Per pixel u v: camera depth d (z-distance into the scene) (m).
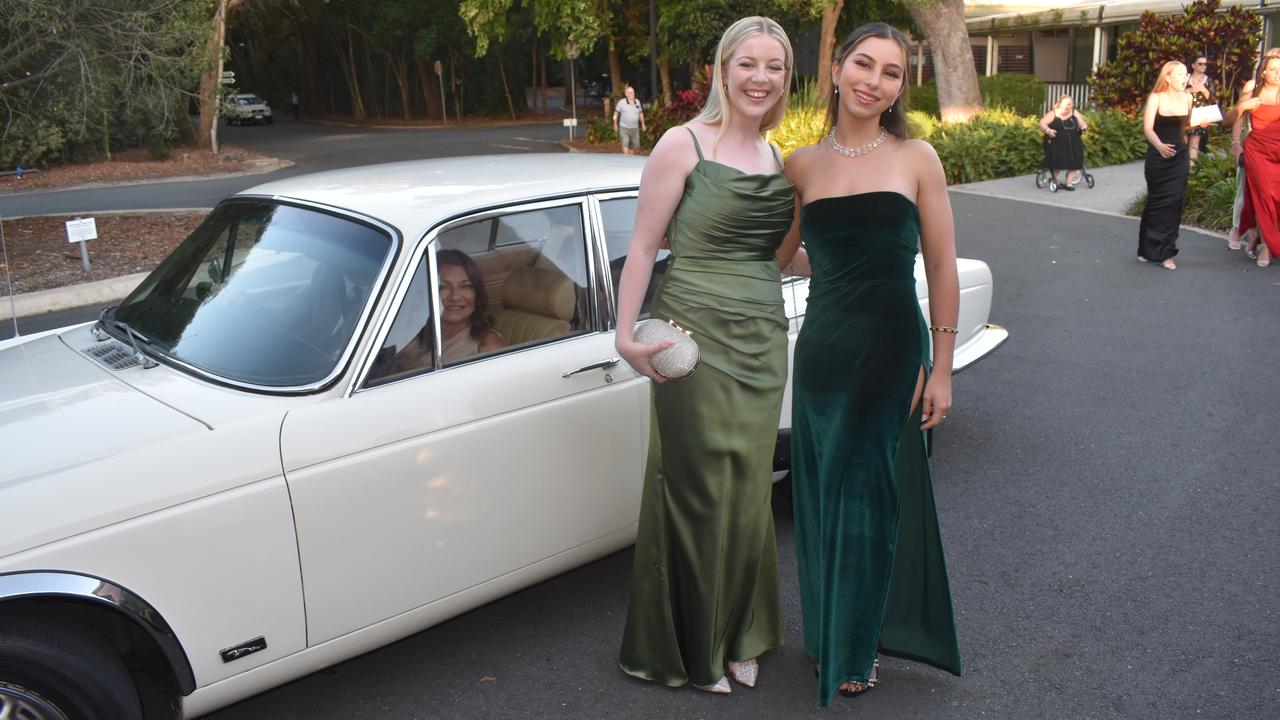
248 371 3.12
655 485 3.26
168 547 2.71
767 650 3.54
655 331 2.98
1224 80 19.97
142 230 14.50
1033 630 3.78
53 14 12.23
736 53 2.95
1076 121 15.59
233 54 69.81
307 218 3.52
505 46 54.31
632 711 3.36
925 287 4.81
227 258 3.60
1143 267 10.08
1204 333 7.65
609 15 28.06
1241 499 4.82
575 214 3.64
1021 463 5.36
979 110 21.61
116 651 2.73
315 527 2.96
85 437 2.80
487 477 3.31
